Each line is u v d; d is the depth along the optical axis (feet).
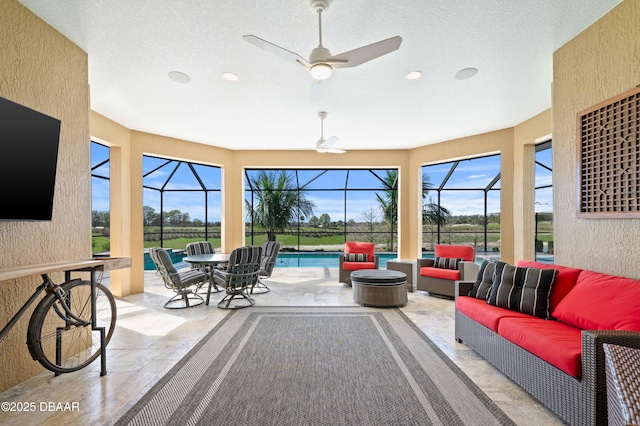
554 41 8.77
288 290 17.06
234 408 6.16
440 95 12.51
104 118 14.79
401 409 6.14
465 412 6.03
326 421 5.75
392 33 8.26
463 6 7.22
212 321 11.73
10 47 7.00
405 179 21.95
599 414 4.88
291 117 15.15
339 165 22.12
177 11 7.34
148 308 13.57
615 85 7.41
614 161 7.35
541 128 14.56
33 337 6.64
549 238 20.03
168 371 7.73
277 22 7.76
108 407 6.19
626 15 7.13
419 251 21.38
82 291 9.18
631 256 7.09
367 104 13.48
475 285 9.76
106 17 7.57
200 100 12.88
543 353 5.97
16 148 6.59
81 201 8.96
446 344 9.48
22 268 6.33
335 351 8.93
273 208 34.06
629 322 5.65
